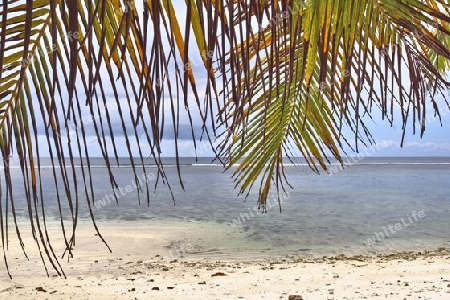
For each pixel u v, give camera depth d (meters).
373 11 1.53
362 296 8.55
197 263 15.59
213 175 119.75
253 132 2.76
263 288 10.16
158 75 0.79
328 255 17.64
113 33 0.98
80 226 23.88
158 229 23.89
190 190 60.91
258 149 2.87
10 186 1.05
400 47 1.63
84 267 14.55
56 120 0.87
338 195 49.56
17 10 0.95
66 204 35.25
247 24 0.89
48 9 0.99
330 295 8.84
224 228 24.80
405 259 14.75
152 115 0.81
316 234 22.98
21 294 10.10
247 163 2.92
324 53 1.41
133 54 0.96
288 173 116.00
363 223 27.14
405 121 1.67
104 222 26.38
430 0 1.73
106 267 14.67
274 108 2.66
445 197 46.97
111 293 10.07
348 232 23.66
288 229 24.59
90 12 0.74
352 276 11.29
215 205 39.34
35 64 1.04
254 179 2.98
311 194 50.94
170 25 0.82
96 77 0.76
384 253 17.91
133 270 14.20
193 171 151.12
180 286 10.86
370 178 96.81
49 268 14.01
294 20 1.55
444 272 11.05
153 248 18.66
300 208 35.91
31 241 17.80
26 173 1.07
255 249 18.86
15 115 1.08
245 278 11.77
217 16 0.84
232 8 0.85
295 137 2.83
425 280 10.03
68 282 11.86
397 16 1.52
